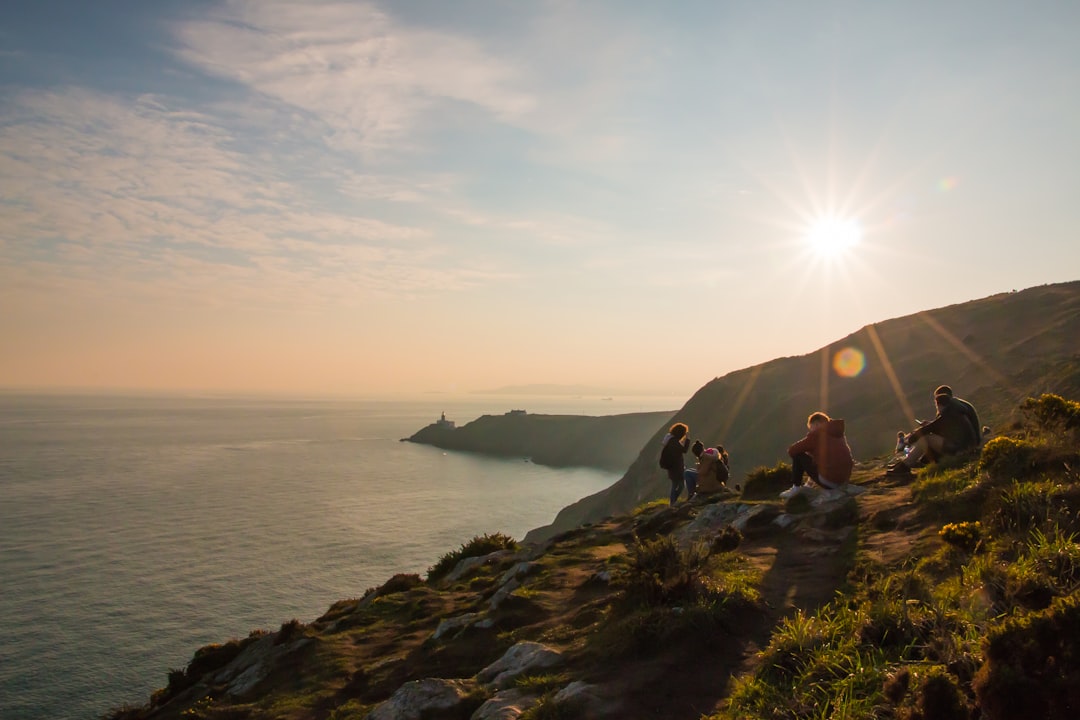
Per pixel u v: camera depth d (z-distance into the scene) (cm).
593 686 700
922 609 674
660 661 734
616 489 8431
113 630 6362
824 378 7400
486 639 1058
